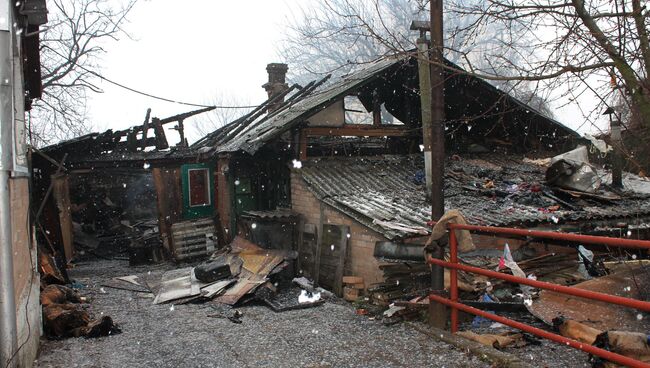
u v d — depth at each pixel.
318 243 11.71
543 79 6.10
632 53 5.87
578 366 5.01
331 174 12.77
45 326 7.11
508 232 4.93
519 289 8.12
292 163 13.06
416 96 14.35
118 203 21.25
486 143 15.75
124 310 9.19
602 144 14.46
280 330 7.30
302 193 12.74
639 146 7.25
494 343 5.57
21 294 5.38
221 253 12.55
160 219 16.12
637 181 13.73
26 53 7.39
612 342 4.88
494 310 7.18
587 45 5.95
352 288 10.16
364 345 6.10
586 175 12.28
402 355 5.54
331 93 13.39
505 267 8.63
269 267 10.66
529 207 11.05
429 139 11.24
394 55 6.67
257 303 9.68
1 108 4.69
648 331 5.62
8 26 4.82
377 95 13.91
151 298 10.30
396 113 15.06
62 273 11.57
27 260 6.07
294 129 13.08
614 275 6.87
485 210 10.73
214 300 9.77
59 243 13.88
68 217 16.39
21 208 5.82
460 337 5.84
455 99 14.58
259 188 15.12
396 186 12.39
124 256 17.89
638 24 5.74
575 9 5.94
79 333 7.17
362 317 8.12
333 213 11.37
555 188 12.23
